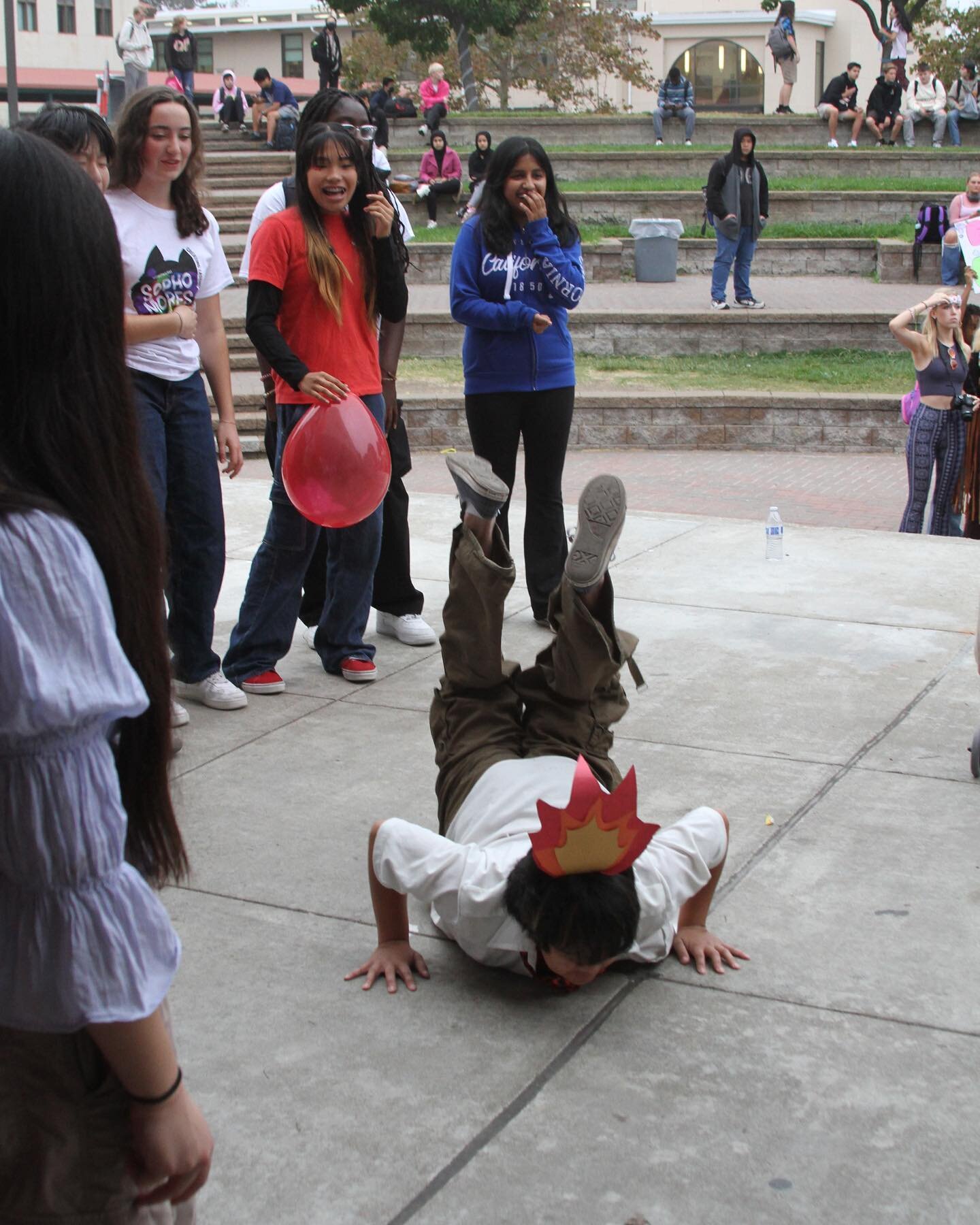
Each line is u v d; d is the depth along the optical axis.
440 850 2.90
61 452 1.31
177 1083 1.41
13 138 1.30
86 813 1.28
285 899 3.44
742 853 3.71
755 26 44.69
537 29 34.69
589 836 2.53
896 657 5.57
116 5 51.91
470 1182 2.35
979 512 8.79
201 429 4.64
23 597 1.24
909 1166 2.39
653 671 5.38
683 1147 2.45
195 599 4.80
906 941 3.23
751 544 7.66
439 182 22.27
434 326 15.73
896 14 32.81
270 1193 2.32
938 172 25.33
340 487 4.48
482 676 3.31
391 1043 2.79
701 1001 2.96
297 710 4.94
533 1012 2.92
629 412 13.91
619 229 21.78
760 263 20.95
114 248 1.36
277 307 4.77
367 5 32.66
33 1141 1.40
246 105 28.20
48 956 1.29
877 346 16.42
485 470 3.18
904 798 4.11
